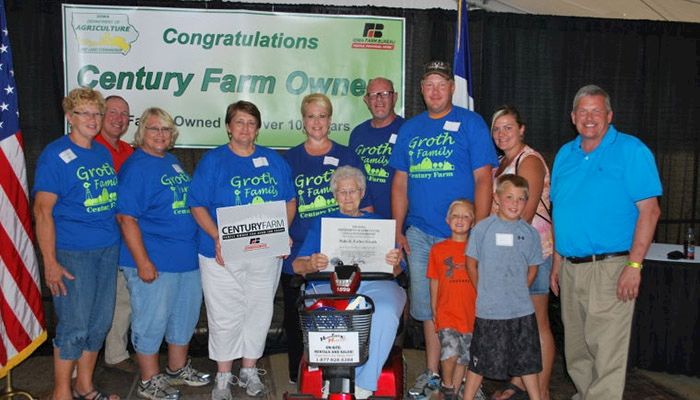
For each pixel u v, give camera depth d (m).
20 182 4.34
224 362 4.62
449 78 4.29
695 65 6.16
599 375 4.05
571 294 4.18
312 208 4.70
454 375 4.38
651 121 6.16
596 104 3.92
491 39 5.95
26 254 4.38
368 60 5.76
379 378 3.94
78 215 4.12
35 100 5.51
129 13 5.46
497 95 6.00
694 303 5.02
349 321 3.41
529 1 5.98
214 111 5.63
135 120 5.55
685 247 5.21
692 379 5.13
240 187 4.41
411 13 5.80
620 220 3.95
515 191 3.97
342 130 5.80
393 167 4.66
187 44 5.55
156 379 4.66
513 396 4.58
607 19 6.02
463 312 4.29
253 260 4.48
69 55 5.44
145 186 4.34
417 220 4.50
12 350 4.30
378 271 3.99
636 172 3.85
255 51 5.63
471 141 4.32
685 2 5.81
